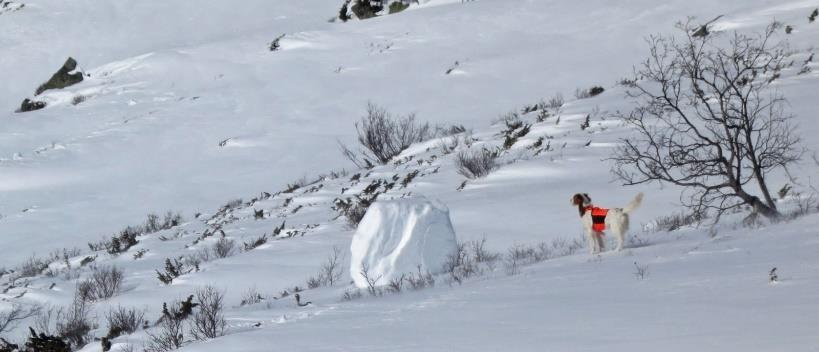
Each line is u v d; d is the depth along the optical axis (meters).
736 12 183.50
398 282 42.72
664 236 45.00
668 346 16.78
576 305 24.70
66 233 111.44
